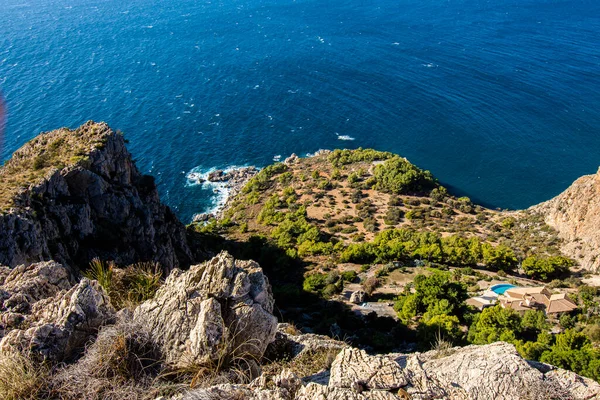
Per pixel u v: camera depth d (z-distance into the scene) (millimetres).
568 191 91188
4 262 39062
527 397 9516
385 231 86562
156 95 166625
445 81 176875
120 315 11320
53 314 11289
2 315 11523
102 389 9375
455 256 74500
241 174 125062
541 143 137125
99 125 58938
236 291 10961
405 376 9367
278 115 154875
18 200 43938
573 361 34969
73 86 170250
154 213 62000
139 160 129375
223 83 178125
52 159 52344
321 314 55438
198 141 139500
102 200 52688
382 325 51594
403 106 159375
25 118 140375
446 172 127875
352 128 147750
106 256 49438
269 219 99875
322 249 82625
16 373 9180
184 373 10023
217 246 86875
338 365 9664
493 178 124750
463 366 10305
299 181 119375
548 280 71625
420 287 54531
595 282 68562
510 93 165625
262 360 11609
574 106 155250
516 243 88000
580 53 198750
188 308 10742
